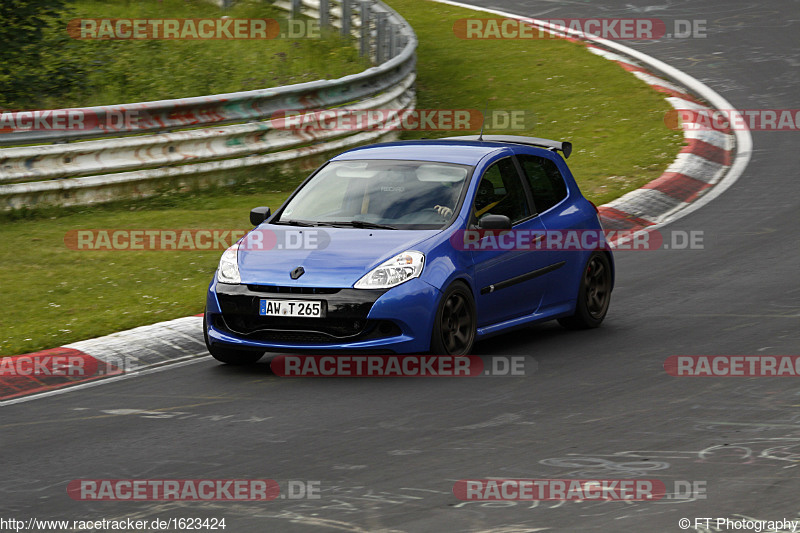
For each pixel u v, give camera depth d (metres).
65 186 49.59
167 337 32.84
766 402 25.31
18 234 45.88
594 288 34.62
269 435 23.92
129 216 49.44
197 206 51.97
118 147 51.16
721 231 47.50
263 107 57.06
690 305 36.31
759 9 99.50
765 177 57.16
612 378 27.98
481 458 21.88
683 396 26.05
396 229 30.48
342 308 28.38
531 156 34.38
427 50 89.38
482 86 78.69
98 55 73.25
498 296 31.17
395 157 33.22
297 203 32.53
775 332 32.09
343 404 26.27
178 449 23.14
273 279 29.05
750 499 19.23
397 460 21.89
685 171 57.53
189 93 68.25
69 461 22.58
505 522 18.47
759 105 72.56
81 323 34.06
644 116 69.31
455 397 26.58
